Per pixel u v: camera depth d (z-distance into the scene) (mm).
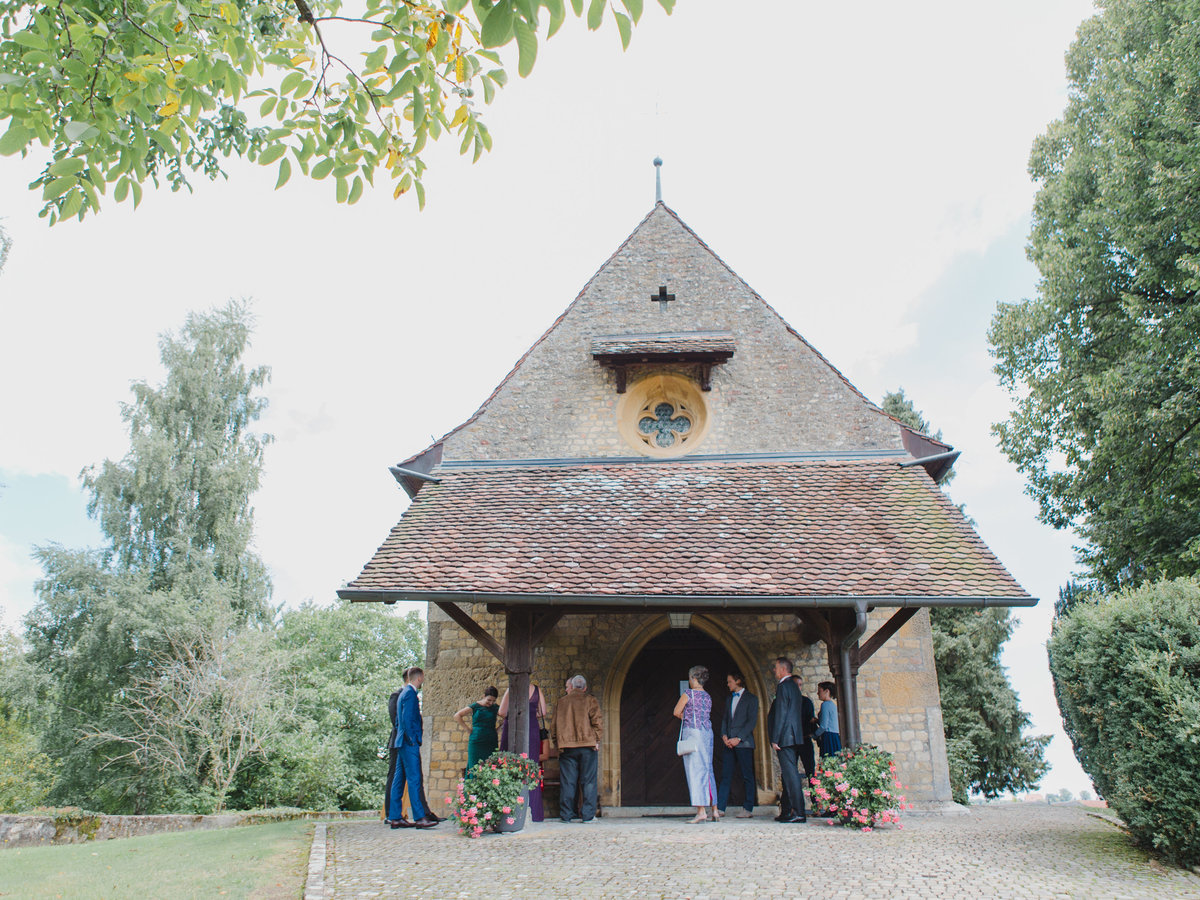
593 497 10578
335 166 4969
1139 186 14648
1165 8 15430
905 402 20781
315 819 10055
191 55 4383
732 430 11594
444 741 10320
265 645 21047
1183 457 14094
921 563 8961
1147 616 6191
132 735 20000
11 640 21297
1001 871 5629
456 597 8273
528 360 12250
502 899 4965
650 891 5121
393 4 4445
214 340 26266
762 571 8820
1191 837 5691
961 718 18312
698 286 12664
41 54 4203
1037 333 17469
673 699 10719
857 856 6133
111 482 23172
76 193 4488
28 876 5637
